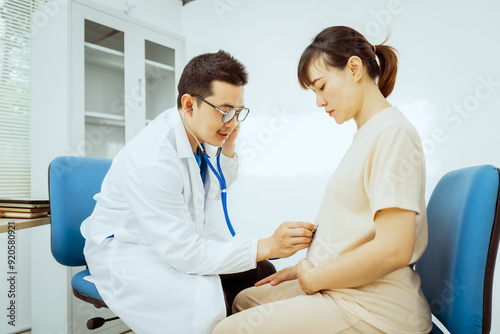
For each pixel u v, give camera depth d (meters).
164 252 0.89
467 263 0.68
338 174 0.77
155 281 0.91
